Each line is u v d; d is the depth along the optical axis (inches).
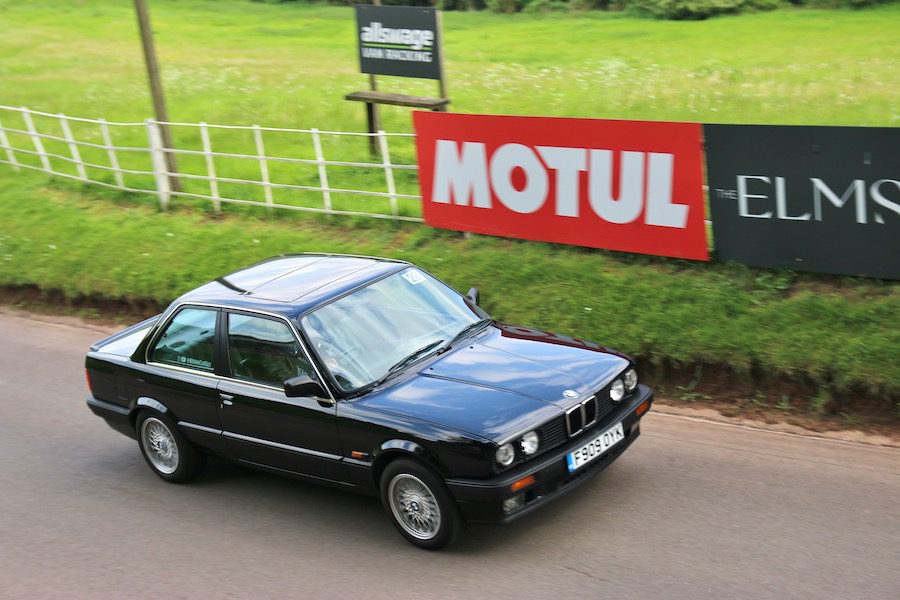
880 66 806.5
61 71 1140.5
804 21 1131.9
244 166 668.1
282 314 258.2
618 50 1061.8
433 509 230.7
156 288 481.7
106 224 577.6
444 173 441.7
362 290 268.2
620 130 372.2
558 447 227.5
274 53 1212.5
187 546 258.4
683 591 205.6
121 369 297.4
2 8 1712.6
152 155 587.8
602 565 219.9
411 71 569.6
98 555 259.0
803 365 299.6
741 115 671.8
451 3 1558.8
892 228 319.0
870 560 210.1
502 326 277.4
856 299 324.5
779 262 348.5
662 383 327.0
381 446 233.1
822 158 326.6
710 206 358.9
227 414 269.7
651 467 267.7
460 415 225.0
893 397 284.4
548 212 407.5
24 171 726.5
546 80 859.4
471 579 221.6
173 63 1155.9
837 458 263.6
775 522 231.0
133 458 325.1
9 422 365.1
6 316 518.3
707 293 348.5
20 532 277.7
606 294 366.9
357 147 684.1
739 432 287.9
